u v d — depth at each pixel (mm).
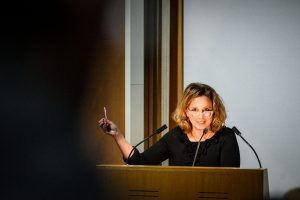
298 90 8445
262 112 8547
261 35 8609
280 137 8484
